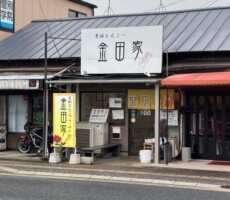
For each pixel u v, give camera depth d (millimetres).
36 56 17156
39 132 16688
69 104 14086
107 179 11406
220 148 14664
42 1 21844
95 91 16500
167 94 14375
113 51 14578
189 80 12734
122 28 14414
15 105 18203
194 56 14531
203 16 16984
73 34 18312
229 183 10781
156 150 13852
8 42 19094
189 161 14445
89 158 13945
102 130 15867
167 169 12898
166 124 14547
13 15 20188
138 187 10328
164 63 14828
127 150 16031
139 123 15906
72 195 9352
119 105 16219
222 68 14156
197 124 15016
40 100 17750
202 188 10227
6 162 14508
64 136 14148
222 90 14555
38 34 19328
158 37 13992
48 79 15164
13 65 17656
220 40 14641
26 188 10133
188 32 15883
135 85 15719
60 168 13125
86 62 14945
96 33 14766
